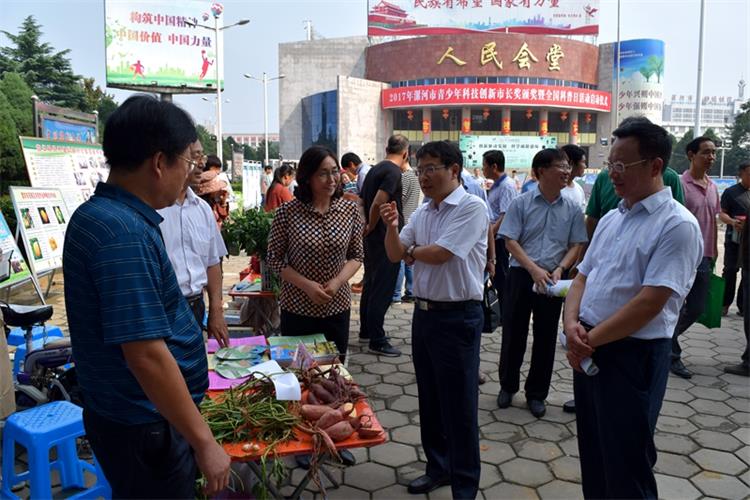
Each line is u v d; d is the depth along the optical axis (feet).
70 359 10.68
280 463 6.73
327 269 9.46
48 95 105.40
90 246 4.23
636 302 5.89
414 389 12.42
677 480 8.83
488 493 8.43
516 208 11.16
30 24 105.50
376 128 123.44
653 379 6.23
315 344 9.15
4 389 9.09
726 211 18.35
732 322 18.21
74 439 8.43
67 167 23.48
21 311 10.57
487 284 14.12
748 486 8.66
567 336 6.53
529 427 10.64
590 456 6.91
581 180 45.24
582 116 135.23
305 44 140.77
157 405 4.31
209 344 9.75
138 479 4.68
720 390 12.50
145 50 74.59
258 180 51.98
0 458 9.03
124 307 4.13
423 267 7.95
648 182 6.13
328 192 9.20
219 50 77.87
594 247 6.98
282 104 143.33
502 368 11.60
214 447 4.46
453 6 124.26
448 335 7.74
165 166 4.57
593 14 124.57
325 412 6.94
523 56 124.77
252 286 14.92
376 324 14.58
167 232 8.81
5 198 25.17
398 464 9.29
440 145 7.77
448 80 125.70
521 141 96.22
